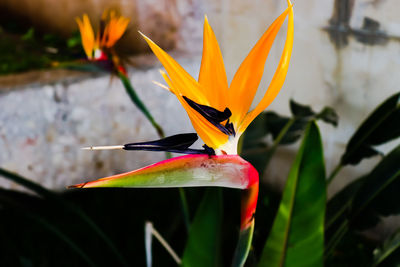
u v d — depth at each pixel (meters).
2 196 1.20
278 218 0.95
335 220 1.23
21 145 2.01
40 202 1.26
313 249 0.94
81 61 1.14
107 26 1.12
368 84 1.49
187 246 1.01
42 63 2.43
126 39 2.54
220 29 2.01
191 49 2.29
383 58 1.42
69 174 2.17
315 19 1.58
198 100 0.77
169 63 0.76
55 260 1.70
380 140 1.15
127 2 2.51
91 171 2.21
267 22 1.76
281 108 1.84
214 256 1.00
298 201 0.94
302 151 0.94
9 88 1.94
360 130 1.18
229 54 1.99
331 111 1.47
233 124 0.77
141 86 2.16
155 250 1.70
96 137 2.17
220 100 0.77
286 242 0.94
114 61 1.14
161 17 2.36
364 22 1.44
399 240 1.04
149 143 0.75
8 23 3.77
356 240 1.73
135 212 2.00
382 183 1.08
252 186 0.75
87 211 2.04
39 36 3.36
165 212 1.98
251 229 0.76
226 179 0.75
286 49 0.74
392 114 1.14
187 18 2.23
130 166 2.30
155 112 2.24
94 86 2.08
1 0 3.82
